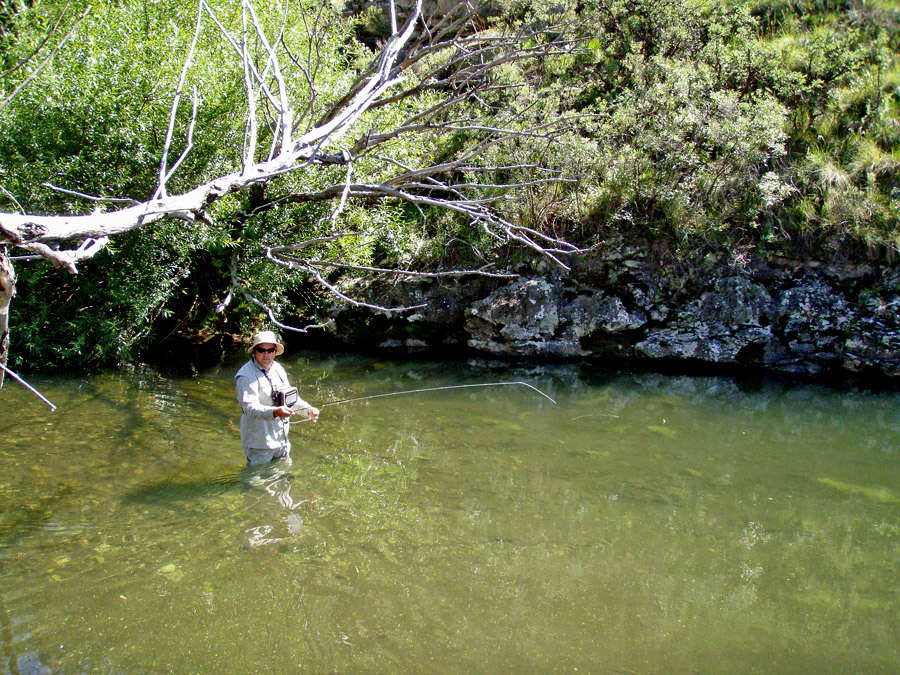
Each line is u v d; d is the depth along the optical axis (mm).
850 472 5406
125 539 4121
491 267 9141
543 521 4531
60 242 2621
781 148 8609
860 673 3152
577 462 5523
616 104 9484
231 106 7602
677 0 10211
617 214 8852
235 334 9367
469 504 4750
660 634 3402
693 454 5727
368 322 9344
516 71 9555
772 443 6000
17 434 5738
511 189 8859
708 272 8555
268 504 4641
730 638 3387
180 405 6609
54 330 7793
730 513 4703
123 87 7348
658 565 4043
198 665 3078
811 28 11289
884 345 7836
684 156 8742
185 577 3742
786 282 8461
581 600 3670
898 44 10805
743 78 9805
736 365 8422
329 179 7691
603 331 8664
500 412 6715
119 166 7582
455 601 3623
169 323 9016
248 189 7766
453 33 11398
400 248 8852
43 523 4285
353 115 4391
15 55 7516
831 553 4215
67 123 7379
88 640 3215
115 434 5812
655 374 8219
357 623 3410
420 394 7258
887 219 8398
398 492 4906
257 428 5215
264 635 3293
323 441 5855
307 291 9445
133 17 8047
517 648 3266
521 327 8812
